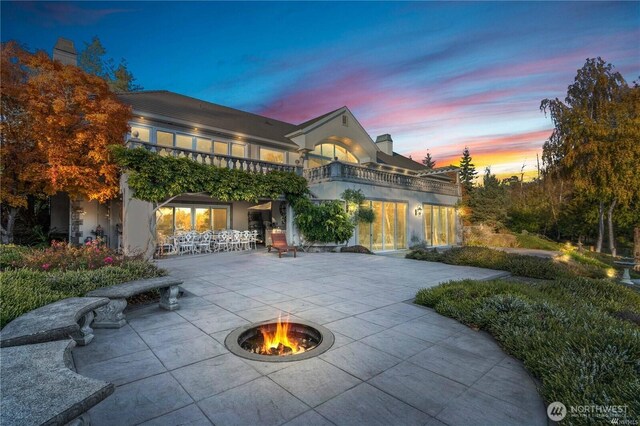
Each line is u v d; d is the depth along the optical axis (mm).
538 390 3135
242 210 18094
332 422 2682
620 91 22922
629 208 25844
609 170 22203
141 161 11164
